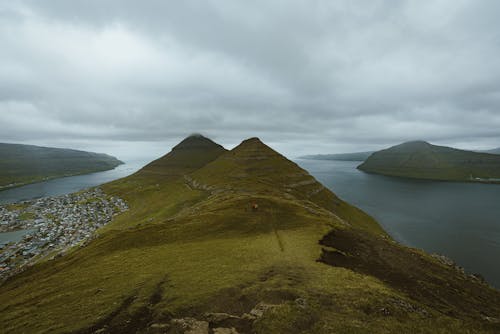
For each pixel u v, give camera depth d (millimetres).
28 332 21391
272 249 40125
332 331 17672
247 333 18000
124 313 22125
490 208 182500
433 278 36469
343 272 30578
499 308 31594
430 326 19422
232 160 197500
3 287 52531
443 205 192625
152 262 38031
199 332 18188
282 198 93438
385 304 22219
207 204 89312
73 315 23047
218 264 33625
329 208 130625
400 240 116438
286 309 20234
